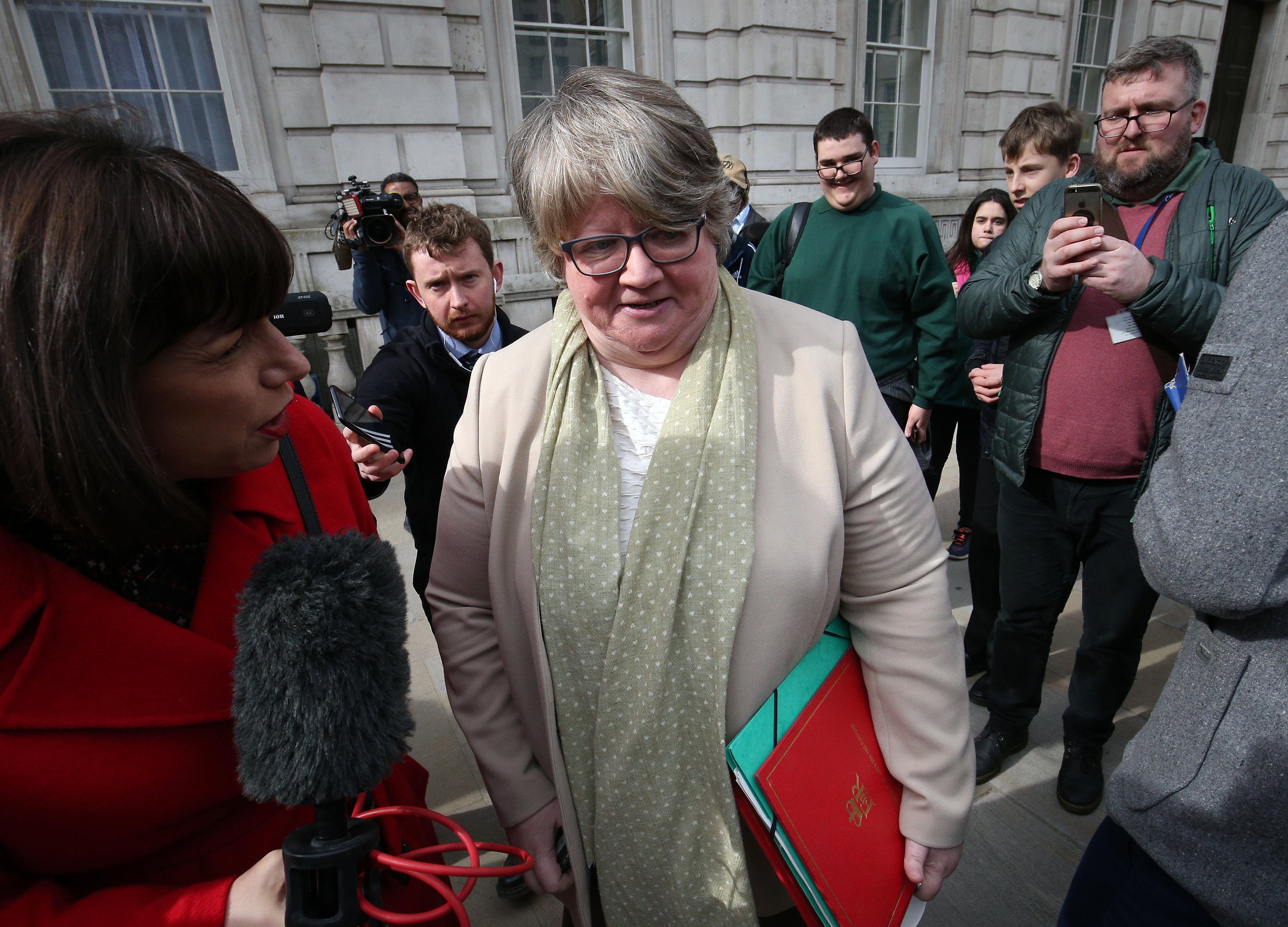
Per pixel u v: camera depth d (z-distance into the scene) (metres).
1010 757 2.15
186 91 5.16
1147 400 1.69
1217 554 0.83
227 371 0.65
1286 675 0.85
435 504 2.08
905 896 0.98
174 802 0.73
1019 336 1.88
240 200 0.64
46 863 0.70
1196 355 1.62
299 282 5.36
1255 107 10.54
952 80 7.81
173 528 0.66
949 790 0.96
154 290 0.57
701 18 6.52
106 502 0.59
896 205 2.91
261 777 0.59
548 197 0.86
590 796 1.00
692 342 0.97
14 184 0.55
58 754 0.65
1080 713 1.92
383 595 0.65
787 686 0.93
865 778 0.97
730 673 0.91
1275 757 0.84
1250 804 0.86
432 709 2.49
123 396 0.58
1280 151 10.63
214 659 0.73
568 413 0.98
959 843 0.97
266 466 0.86
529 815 1.08
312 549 0.63
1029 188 3.16
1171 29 9.18
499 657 1.13
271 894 0.65
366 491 1.56
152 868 0.77
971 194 8.27
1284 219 0.84
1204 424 0.86
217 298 0.60
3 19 4.68
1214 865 0.90
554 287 6.27
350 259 4.00
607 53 6.50
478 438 1.08
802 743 0.91
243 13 5.09
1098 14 8.78
